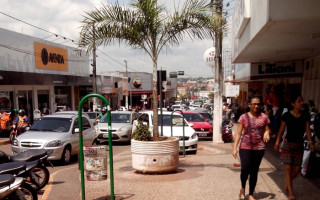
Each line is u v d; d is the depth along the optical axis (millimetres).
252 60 15938
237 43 13484
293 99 5512
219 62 14477
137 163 7734
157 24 8273
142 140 7816
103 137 15359
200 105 58000
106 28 8141
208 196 5820
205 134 16422
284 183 6559
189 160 10141
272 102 19641
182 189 6312
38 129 11156
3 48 19172
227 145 14039
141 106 60812
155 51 8500
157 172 7672
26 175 6258
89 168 5367
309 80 15562
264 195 5758
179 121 13406
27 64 21672
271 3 5906
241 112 29391
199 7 8352
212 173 7770
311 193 5793
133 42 8352
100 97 5332
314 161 6805
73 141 10984
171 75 13195
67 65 27781
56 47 25812
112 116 17062
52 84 24469
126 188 6508
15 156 6664
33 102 23922
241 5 9766
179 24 8430
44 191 6859
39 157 6840
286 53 12891
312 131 7043
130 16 8172
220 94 14508
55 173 8797
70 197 6203
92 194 6258
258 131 5305
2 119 17922
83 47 8242
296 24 6551
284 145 5574
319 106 13984
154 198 5789
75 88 31688
